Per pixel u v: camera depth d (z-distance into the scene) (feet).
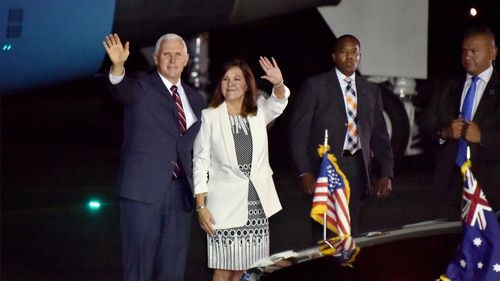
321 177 47.26
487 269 33.83
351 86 56.39
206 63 105.19
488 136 53.98
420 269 35.68
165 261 51.39
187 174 50.72
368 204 87.71
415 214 84.58
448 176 55.77
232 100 50.11
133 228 50.55
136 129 50.49
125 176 50.37
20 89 76.38
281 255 38.86
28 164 108.78
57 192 93.91
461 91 55.67
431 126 56.34
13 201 89.56
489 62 54.85
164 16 76.74
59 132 128.67
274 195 50.78
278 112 50.80
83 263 67.00
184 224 51.47
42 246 71.92
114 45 48.80
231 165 49.70
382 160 58.03
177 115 50.96
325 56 100.94
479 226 34.04
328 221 47.83
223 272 51.13
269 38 101.91
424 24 91.20
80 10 72.13
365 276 35.50
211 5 78.64
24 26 70.74
